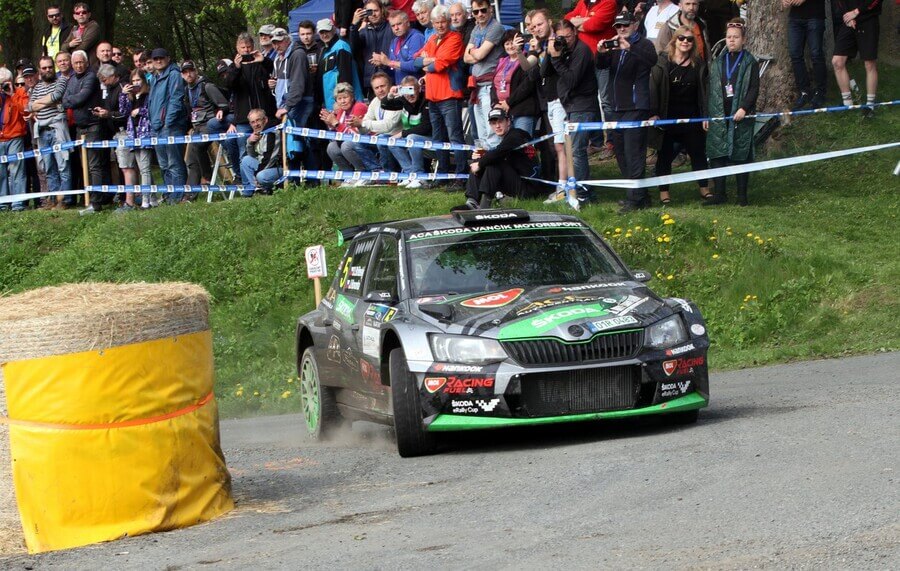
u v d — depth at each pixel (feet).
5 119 132.98
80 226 121.90
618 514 33.32
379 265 57.57
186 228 111.75
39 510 36.65
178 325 38.37
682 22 98.99
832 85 126.93
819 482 34.47
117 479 36.83
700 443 42.96
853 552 27.37
